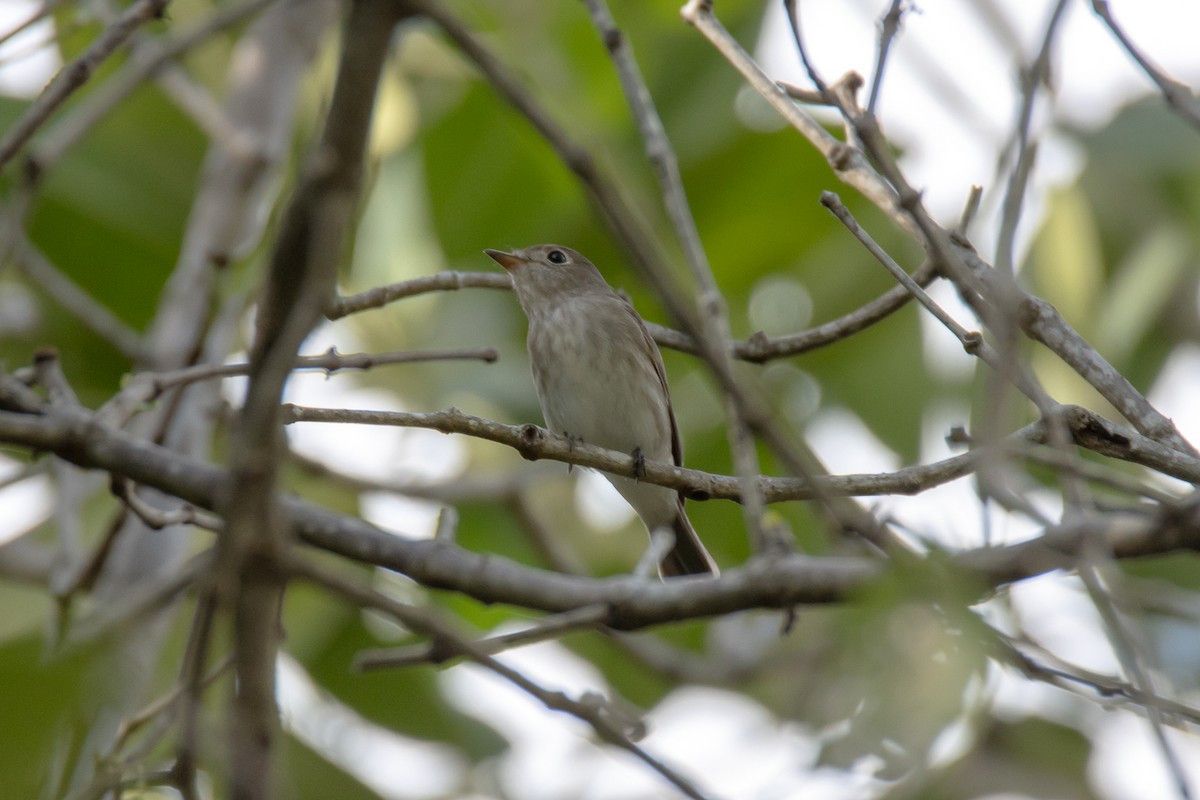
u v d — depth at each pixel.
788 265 14.77
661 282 4.73
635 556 15.49
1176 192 13.93
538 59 13.28
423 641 13.99
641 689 15.16
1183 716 6.01
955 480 7.03
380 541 8.19
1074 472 5.38
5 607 10.69
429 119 14.16
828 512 7.02
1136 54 6.30
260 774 4.68
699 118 14.09
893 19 6.65
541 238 14.70
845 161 7.79
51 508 11.73
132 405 7.82
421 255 14.71
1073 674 6.55
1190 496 5.56
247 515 4.70
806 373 14.67
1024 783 13.16
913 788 5.57
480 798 14.12
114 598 10.16
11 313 13.73
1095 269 12.55
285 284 4.53
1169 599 11.17
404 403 14.78
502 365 15.22
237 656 4.71
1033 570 5.47
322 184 4.36
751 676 13.95
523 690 5.79
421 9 4.23
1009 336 5.27
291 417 6.96
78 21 8.77
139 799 7.46
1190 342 14.78
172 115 14.17
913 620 3.95
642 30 14.03
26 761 4.93
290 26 12.62
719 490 7.61
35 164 8.24
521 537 15.44
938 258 7.07
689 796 5.82
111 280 14.08
